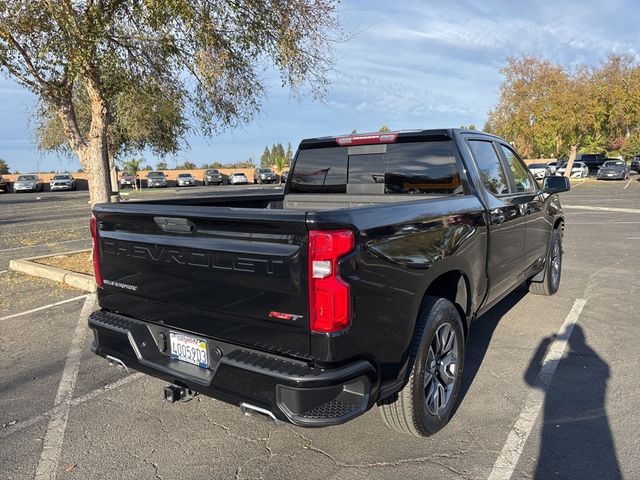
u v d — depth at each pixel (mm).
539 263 5578
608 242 10344
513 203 4426
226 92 8000
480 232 3656
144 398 3818
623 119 33906
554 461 2863
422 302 3074
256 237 2475
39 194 40531
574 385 3803
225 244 2566
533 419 3332
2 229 15547
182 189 44844
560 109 32406
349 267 2361
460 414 3424
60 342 4992
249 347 2615
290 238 2361
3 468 2943
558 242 6273
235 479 2801
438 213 3109
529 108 34500
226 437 3246
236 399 2553
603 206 18938
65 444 3189
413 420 2932
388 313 2615
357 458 2969
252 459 2990
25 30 6219
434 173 4016
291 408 2346
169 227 2826
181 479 2814
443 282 3463
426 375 3043
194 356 2869
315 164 4758
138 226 3043
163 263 2877
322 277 2297
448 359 3240
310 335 2355
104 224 3287
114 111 10031
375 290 2516
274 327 2477
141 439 3236
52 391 3945
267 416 2467
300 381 2295
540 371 4062
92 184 7750
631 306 5711
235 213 2467
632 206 18703
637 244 10031
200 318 2783
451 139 3924
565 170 38094
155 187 49344
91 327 3320
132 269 3092
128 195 33531
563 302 5926
